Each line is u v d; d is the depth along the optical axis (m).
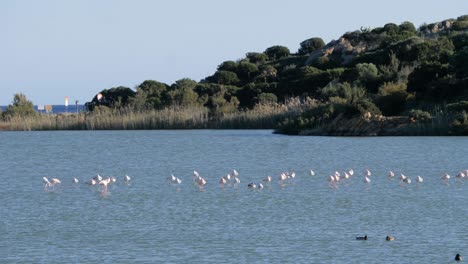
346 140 103.38
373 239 39.94
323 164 77.19
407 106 115.44
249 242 39.69
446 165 73.06
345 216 46.56
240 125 135.88
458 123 102.88
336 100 125.19
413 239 39.78
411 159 78.88
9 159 91.56
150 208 50.44
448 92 114.19
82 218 47.00
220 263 35.81
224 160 84.38
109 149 103.81
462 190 56.38
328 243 39.22
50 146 111.00
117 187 61.16
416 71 120.38
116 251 38.19
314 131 115.19
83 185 62.72
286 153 89.69
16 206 51.69
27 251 38.41
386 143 96.38
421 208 48.84
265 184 61.66
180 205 51.44
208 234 41.72
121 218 46.84
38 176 71.38
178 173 72.00
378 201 52.00
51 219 46.72
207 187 60.34
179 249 38.41
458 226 42.88
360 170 70.75
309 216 46.75
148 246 39.16
